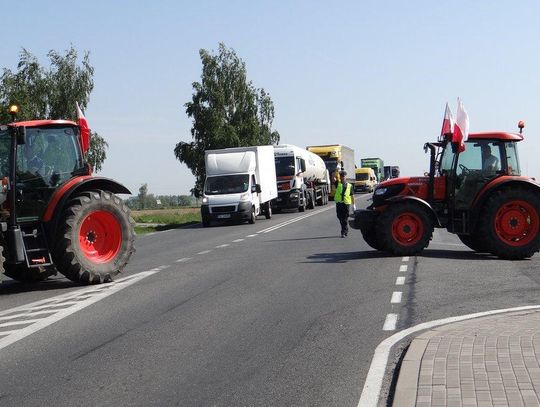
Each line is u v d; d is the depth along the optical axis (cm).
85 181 1348
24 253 1273
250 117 8175
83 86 5972
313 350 775
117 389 650
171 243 2370
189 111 8112
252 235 2570
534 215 1583
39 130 1334
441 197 1669
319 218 3544
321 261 1600
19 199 1278
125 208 1383
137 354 778
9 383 682
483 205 1602
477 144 1650
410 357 691
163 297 1163
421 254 1692
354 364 711
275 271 1451
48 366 740
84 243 1347
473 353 696
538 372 620
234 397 616
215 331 885
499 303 1029
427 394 571
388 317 943
